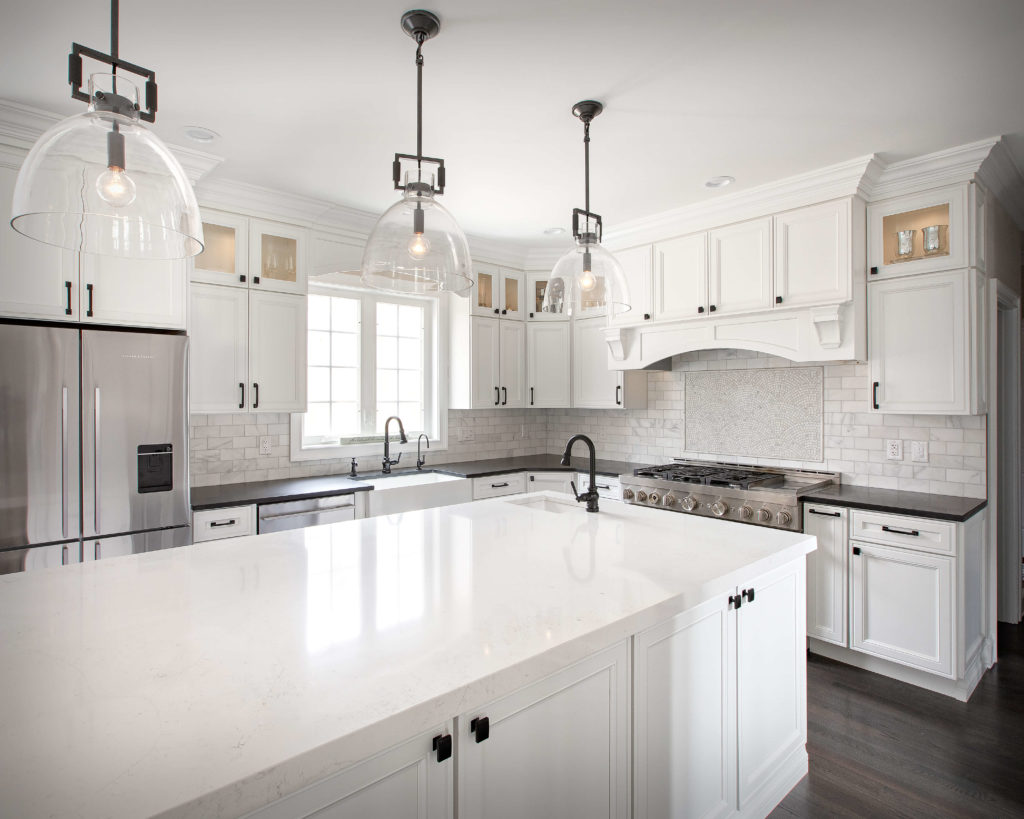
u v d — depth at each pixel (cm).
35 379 237
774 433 371
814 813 191
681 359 420
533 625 123
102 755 78
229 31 183
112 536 255
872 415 329
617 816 137
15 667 104
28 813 66
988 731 238
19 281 242
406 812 97
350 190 326
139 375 263
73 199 112
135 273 272
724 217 343
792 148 272
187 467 276
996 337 301
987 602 298
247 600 138
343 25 181
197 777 74
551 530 211
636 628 130
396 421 438
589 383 446
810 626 304
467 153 277
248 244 328
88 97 117
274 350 338
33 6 169
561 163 288
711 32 185
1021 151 275
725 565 167
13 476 233
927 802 196
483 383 445
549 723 121
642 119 244
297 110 236
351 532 208
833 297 301
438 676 100
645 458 446
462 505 260
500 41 190
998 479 349
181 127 250
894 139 263
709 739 165
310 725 85
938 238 287
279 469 371
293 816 84
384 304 434
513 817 114
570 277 204
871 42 191
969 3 171
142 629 121
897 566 274
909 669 279
